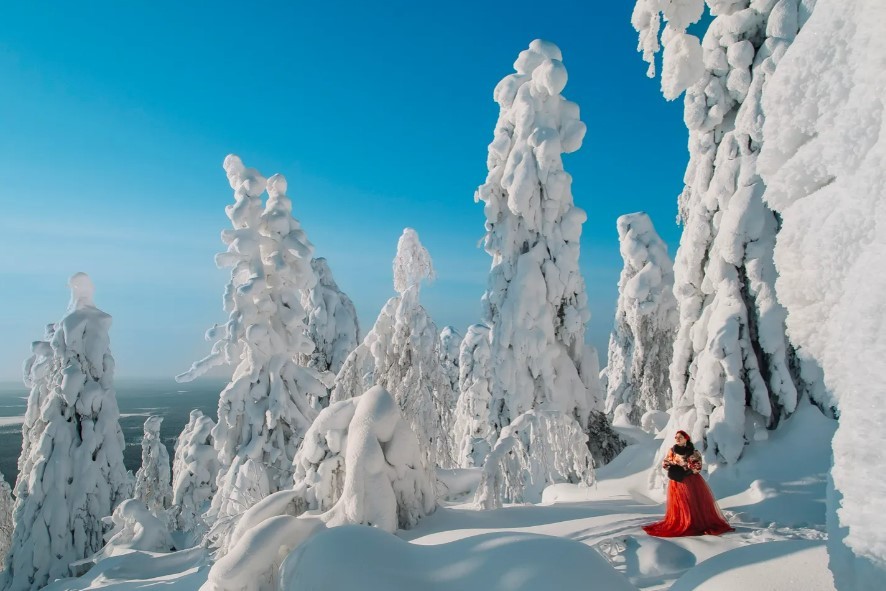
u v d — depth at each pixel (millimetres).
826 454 10180
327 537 4758
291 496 9906
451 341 40812
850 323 2039
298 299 18938
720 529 8117
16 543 19625
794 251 2354
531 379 16344
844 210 2135
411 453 10047
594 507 11016
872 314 1954
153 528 16359
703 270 12367
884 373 1916
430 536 5914
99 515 19953
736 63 12180
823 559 4086
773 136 2365
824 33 2166
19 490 20516
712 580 4234
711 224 12297
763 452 10750
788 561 4172
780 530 8070
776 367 11109
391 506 9445
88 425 20422
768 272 11211
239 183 18656
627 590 4180
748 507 9789
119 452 21047
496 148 17328
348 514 9312
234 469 16469
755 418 11250
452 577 4312
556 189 16828
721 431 11031
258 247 18297
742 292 11633
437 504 10633
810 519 9070
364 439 9648
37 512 19609
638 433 17828
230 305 17750
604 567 4316
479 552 4461
